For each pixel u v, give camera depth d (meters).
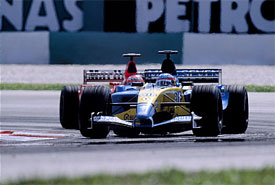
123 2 106.75
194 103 32.50
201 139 32.72
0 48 113.38
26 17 111.44
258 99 61.88
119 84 41.88
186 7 104.62
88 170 22.27
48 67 108.88
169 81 36.75
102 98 33.78
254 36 105.25
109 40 106.94
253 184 18.80
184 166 22.78
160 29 104.69
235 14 104.69
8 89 77.00
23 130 39.69
